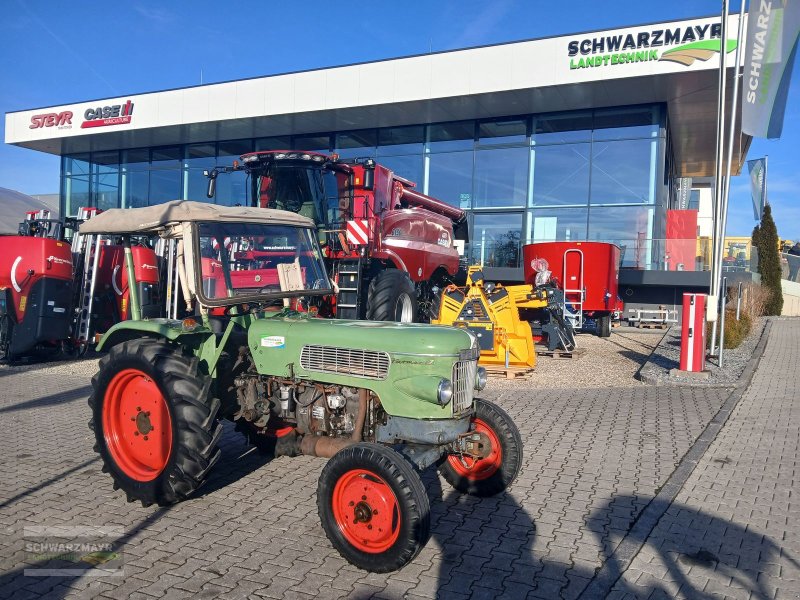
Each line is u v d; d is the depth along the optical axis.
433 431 4.05
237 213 4.92
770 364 10.10
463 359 4.19
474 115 19.05
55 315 10.56
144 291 11.00
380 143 20.77
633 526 4.25
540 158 18.72
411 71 17.55
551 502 4.68
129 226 4.92
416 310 11.31
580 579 3.57
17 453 5.97
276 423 5.02
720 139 9.67
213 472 5.43
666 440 6.19
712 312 9.32
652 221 17.62
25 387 9.05
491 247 19.08
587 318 14.50
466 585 3.51
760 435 6.34
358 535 3.74
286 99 19.16
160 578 3.60
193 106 20.48
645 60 15.19
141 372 4.62
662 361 10.38
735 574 3.62
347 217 10.65
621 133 17.84
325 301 9.05
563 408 7.53
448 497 4.82
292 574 3.65
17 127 23.55
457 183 19.77
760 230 20.52
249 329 4.73
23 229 12.80
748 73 9.41
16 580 3.58
